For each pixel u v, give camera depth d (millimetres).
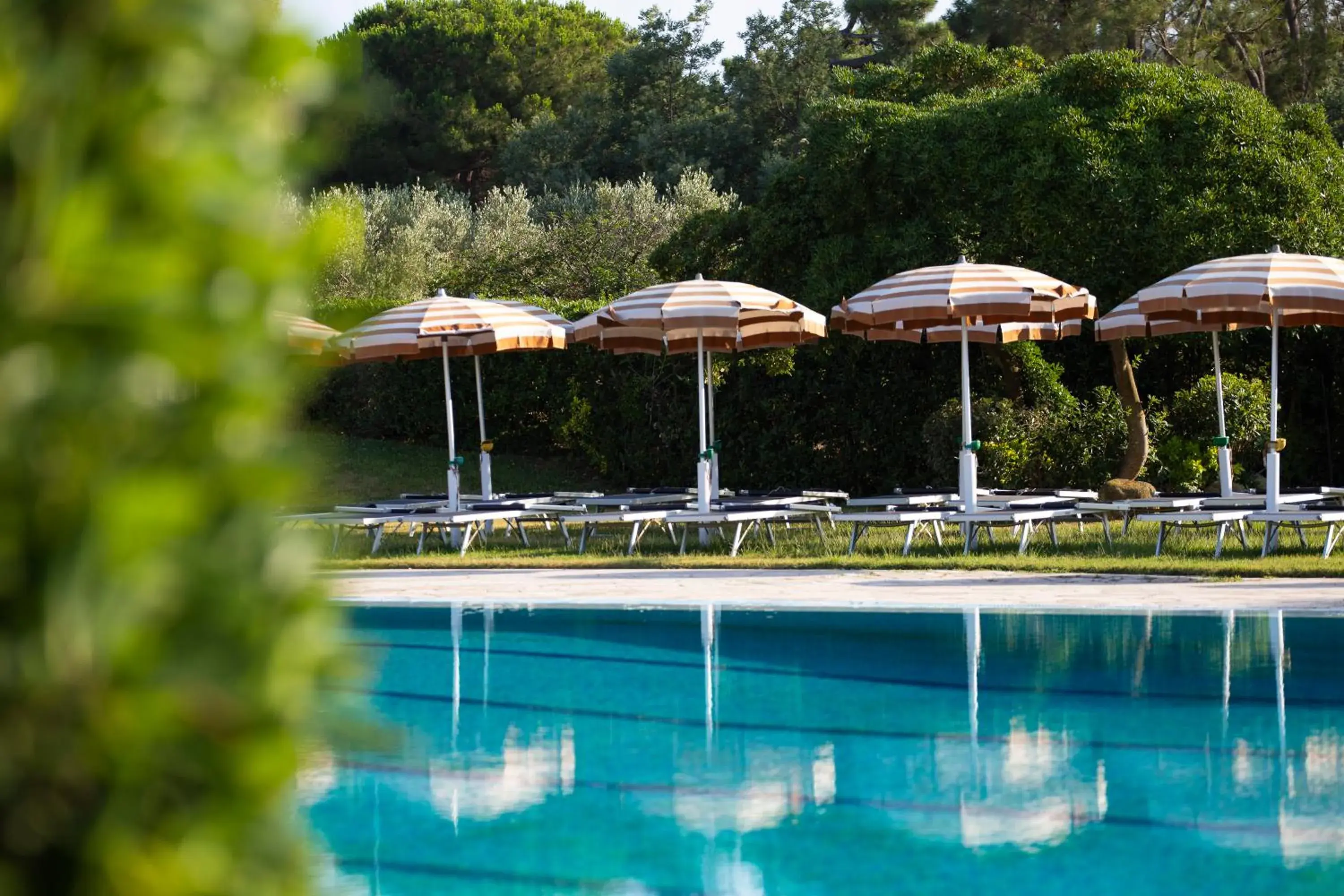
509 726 7734
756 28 54406
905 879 4895
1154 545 14938
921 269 15141
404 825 5730
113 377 1174
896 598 10984
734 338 17797
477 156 56344
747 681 8867
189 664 1244
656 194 43625
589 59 61281
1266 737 6941
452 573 13914
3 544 1124
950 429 19094
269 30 1369
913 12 52500
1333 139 19359
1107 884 4770
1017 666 8875
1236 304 13164
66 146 1194
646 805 6000
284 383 1343
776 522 18922
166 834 1239
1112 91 18656
